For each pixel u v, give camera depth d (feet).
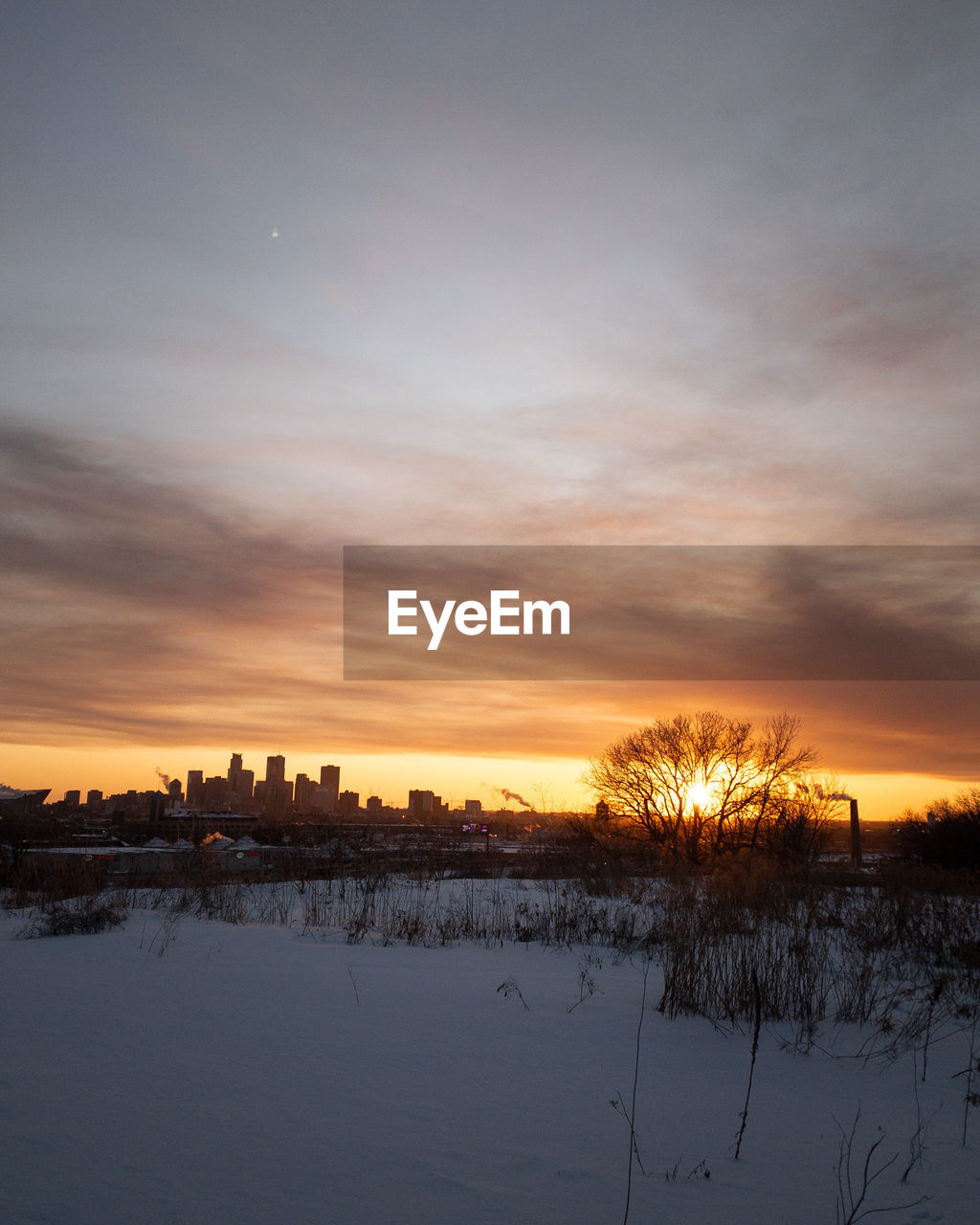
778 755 134.72
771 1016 26.09
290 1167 13.43
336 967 30.58
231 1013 22.89
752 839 131.64
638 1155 14.79
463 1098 17.21
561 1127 15.89
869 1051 22.80
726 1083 19.49
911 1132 16.80
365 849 74.13
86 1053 18.81
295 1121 15.42
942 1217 12.84
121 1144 13.98
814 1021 25.73
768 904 38.86
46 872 56.70
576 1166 14.12
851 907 49.08
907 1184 14.15
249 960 30.86
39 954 30.32
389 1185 12.96
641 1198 13.00
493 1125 15.76
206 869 60.80
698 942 29.09
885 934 41.45
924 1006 27.99
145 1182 12.61
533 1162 14.17
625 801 136.87
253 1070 18.19
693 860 103.96
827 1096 19.01
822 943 34.47
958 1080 20.57
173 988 25.48
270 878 64.54
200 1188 12.51
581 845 103.45
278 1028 21.63
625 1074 19.62
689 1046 22.53
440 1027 22.79
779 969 27.86
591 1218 12.22
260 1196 12.34
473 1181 13.25
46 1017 21.57
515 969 32.94
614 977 31.91
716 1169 14.37
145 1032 20.65
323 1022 22.48
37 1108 15.37
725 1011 25.98
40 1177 12.58
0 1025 20.75
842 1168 14.76
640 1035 23.27
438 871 72.38
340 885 59.47
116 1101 15.96
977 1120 17.71
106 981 26.00
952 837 129.29
